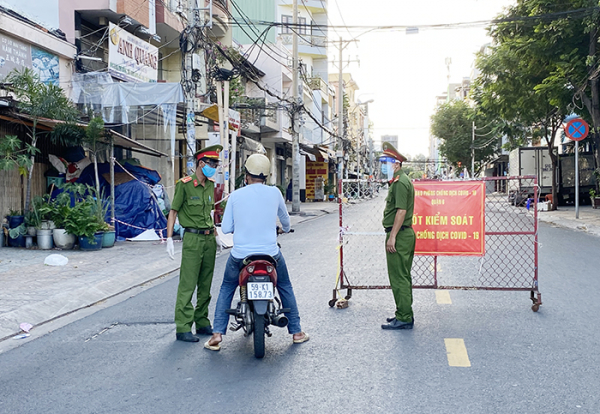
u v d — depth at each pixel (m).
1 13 12.82
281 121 33.72
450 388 4.22
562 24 17.84
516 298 7.44
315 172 50.00
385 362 4.87
